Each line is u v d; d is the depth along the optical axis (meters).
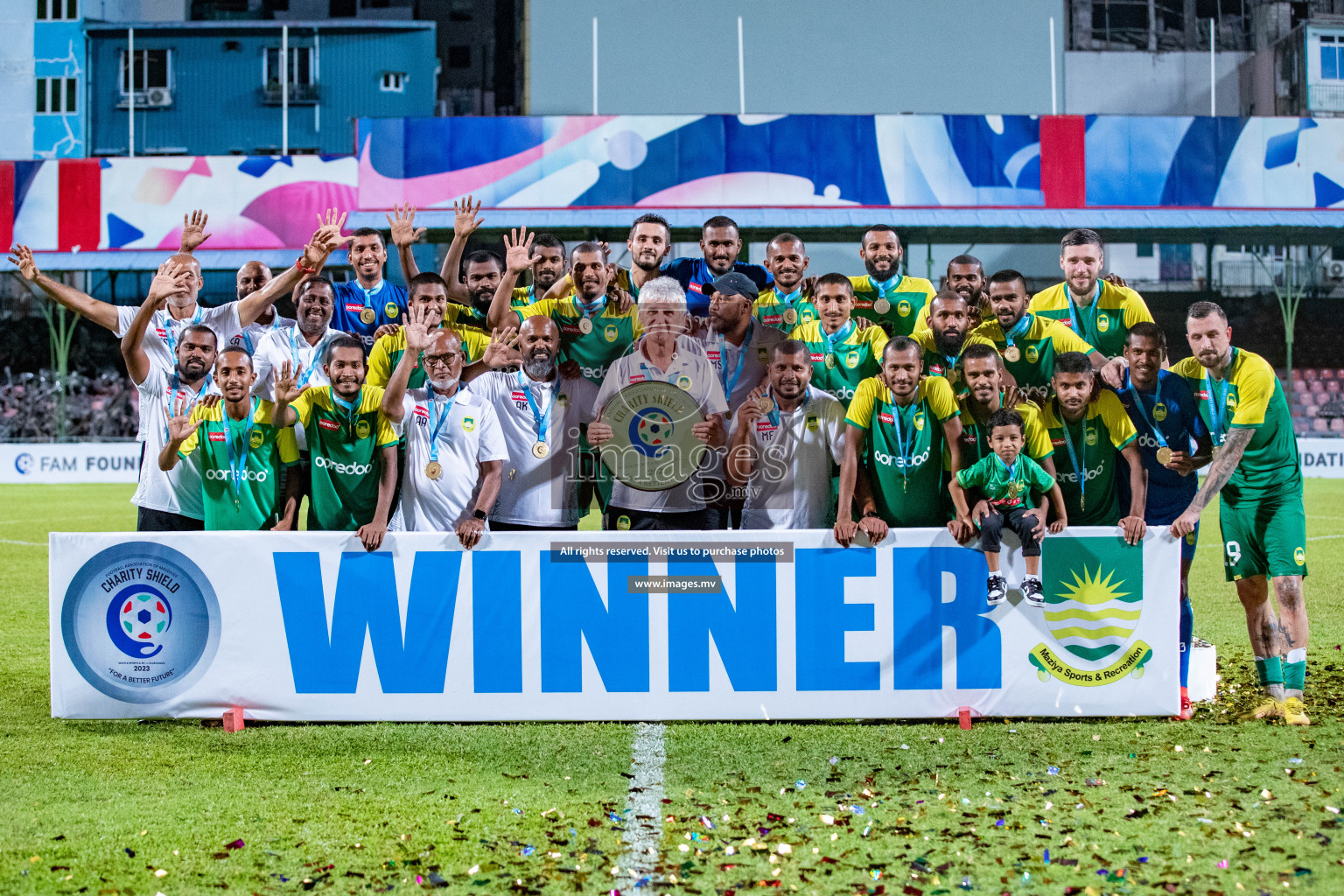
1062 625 4.13
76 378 24.34
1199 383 4.41
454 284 5.69
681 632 4.13
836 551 4.11
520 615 4.14
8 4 28.53
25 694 4.68
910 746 3.85
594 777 3.53
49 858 2.89
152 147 29.08
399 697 4.17
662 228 5.06
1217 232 21.84
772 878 2.74
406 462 4.56
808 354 4.34
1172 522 4.57
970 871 2.78
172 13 29.67
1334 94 27.61
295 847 2.96
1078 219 20.78
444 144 21.00
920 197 20.98
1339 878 2.72
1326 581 7.56
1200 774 3.50
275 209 22.06
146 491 4.78
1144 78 28.16
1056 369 4.32
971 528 4.11
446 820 3.15
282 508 4.67
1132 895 2.64
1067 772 3.53
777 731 4.06
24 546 9.80
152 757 3.78
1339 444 16.89
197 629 4.17
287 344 5.29
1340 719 4.17
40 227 22.08
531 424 4.70
